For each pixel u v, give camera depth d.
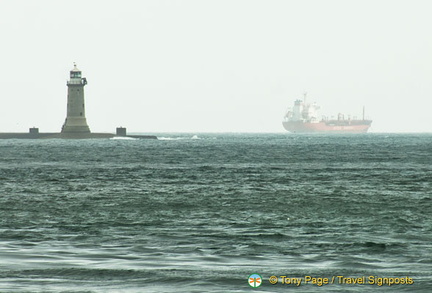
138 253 92.31
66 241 102.88
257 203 160.62
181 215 138.12
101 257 88.94
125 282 72.88
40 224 123.88
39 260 86.12
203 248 96.56
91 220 129.75
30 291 68.38
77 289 69.56
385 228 119.62
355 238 107.12
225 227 120.38
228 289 70.06
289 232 114.12
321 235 110.62
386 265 84.38
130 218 133.12
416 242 103.12
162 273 77.00
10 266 81.56
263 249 95.94
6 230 115.25
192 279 74.00
